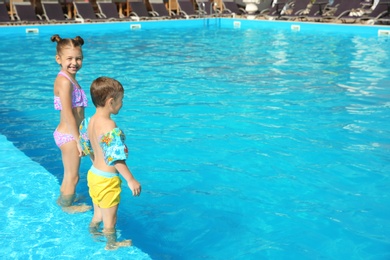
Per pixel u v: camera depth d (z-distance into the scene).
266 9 22.22
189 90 8.52
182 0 22.88
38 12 20.89
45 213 4.01
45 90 8.68
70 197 4.18
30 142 5.92
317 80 9.25
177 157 5.36
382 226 3.87
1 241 3.57
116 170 3.45
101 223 3.76
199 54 12.70
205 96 8.07
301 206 4.21
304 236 3.71
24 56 12.41
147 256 3.42
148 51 13.31
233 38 16.12
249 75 9.80
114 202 3.47
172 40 15.84
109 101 3.33
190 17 22.11
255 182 4.70
